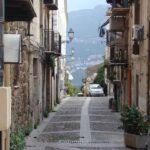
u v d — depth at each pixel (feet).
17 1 36.17
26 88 72.84
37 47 89.25
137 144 61.26
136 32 90.58
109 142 68.69
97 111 126.00
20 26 62.23
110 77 139.23
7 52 36.27
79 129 84.43
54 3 112.88
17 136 50.60
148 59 83.25
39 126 89.35
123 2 115.03
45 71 110.22
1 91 26.96
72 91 236.84
